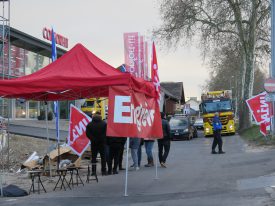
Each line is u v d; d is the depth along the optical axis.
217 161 17.94
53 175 13.51
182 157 20.73
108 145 14.95
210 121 40.00
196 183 12.43
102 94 13.99
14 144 20.75
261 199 9.56
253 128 37.16
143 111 12.00
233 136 37.88
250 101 24.30
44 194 11.57
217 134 21.55
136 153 16.16
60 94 14.03
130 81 11.08
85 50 12.62
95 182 13.42
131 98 11.14
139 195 11.00
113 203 10.09
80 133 14.17
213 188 11.45
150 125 12.66
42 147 21.75
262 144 23.73
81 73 11.84
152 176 14.30
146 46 16.28
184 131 36.09
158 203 9.83
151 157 17.25
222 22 42.16
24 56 40.97
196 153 22.66
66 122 45.97
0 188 11.76
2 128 17.33
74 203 10.21
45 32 42.09
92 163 14.17
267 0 41.00
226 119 39.06
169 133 16.75
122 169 16.27
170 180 13.27
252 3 41.78
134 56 16.11
